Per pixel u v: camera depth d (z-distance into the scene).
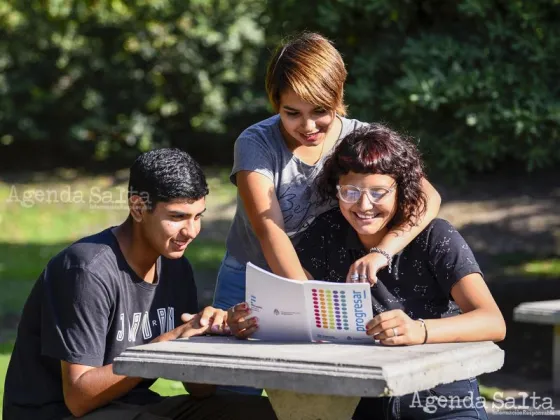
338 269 3.80
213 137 18.12
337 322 3.23
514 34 7.75
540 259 10.50
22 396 3.59
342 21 8.43
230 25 17.20
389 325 3.15
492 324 3.31
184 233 3.52
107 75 17.42
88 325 3.44
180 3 16.94
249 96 17.78
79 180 16.64
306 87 3.64
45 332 3.47
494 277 10.03
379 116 8.22
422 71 7.82
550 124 7.74
